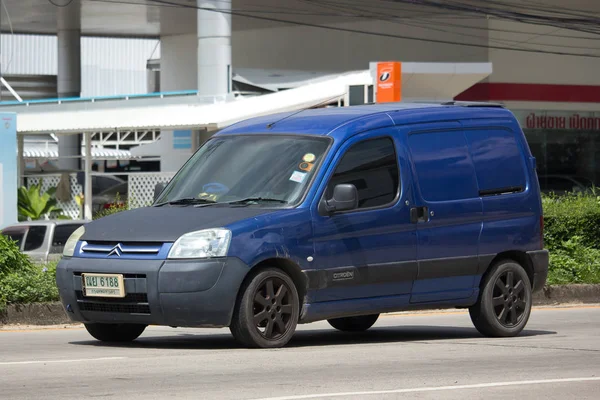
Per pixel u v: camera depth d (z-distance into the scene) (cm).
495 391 1697
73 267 2211
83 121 8356
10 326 2925
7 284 3023
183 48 13000
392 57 10775
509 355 2175
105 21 11944
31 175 8769
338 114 2434
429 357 2125
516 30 10088
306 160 2298
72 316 2247
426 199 2427
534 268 2636
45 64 16300
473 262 2506
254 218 2169
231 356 2075
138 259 2133
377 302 2353
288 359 2045
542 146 10275
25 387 1691
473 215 2508
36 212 7481
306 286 2225
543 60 10231
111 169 11881
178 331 2775
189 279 2089
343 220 2278
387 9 10088
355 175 2323
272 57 11825
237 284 2117
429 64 7431
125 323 2252
